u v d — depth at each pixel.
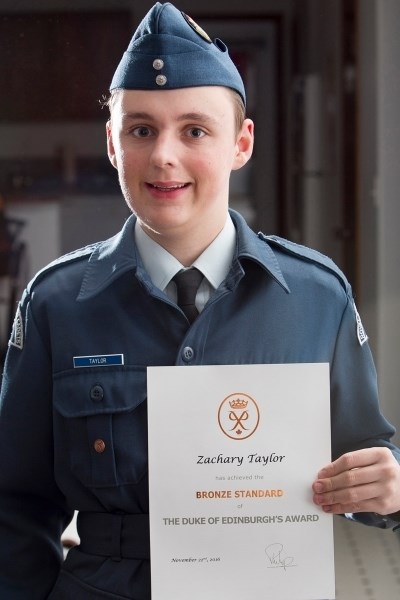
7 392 1.73
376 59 4.34
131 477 1.62
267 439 1.59
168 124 1.55
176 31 1.57
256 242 1.69
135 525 1.63
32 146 4.35
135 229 1.70
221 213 1.63
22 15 4.22
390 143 4.38
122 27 4.24
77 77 4.28
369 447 1.72
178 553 1.60
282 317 1.66
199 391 1.59
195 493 1.59
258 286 1.67
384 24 4.30
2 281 4.43
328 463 1.60
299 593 1.60
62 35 4.24
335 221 4.57
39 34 4.24
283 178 4.58
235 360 1.63
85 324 1.66
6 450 1.74
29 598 1.78
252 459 1.59
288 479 1.60
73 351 1.65
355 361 1.72
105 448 1.62
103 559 1.66
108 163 4.38
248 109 4.49
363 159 4.46
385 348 4.34
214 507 1.60
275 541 1.60
